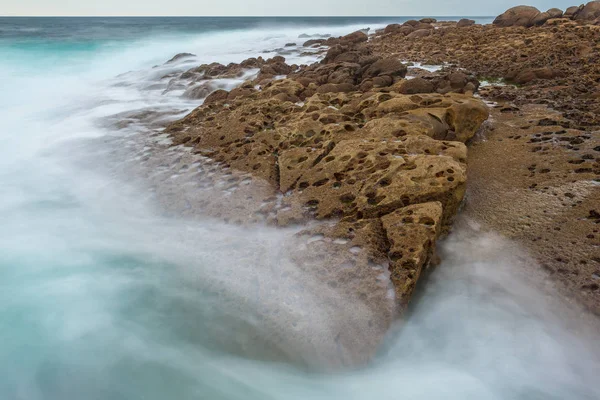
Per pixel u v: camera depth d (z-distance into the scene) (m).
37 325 4.66
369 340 3.78
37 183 7.72
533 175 5.93
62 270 5.49
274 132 7.35
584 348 3.80
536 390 3.71
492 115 8.44
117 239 5.88
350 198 5.24
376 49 19.64
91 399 3.94
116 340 4.46
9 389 4.02
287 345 3.96
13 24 65.00
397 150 5.79
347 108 8.02
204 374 4.05
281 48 25.77
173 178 6.82
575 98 9.09
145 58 26.00
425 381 3.83
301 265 4.47
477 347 4.04
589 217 4.88
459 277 4.61
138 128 9.64
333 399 3.73
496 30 20.44
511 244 4.77
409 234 4.40
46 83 18.23
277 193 5.86
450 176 5.02
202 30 46.81
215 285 4.71
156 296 4.82
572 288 4.11
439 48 17.83
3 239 6.15
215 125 8.41
